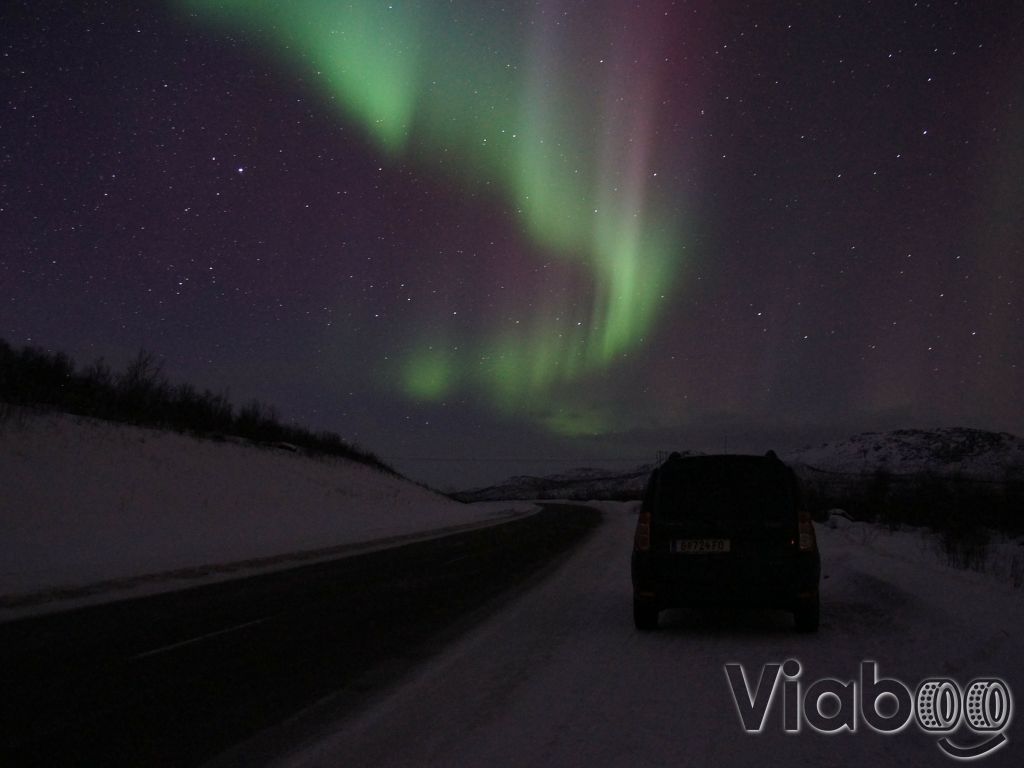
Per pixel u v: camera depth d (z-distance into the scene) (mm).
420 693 8094
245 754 6172
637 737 6613
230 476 36719
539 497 140125
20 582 15805
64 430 30922
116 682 8547
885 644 10375
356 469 57906
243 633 11516
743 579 10812
